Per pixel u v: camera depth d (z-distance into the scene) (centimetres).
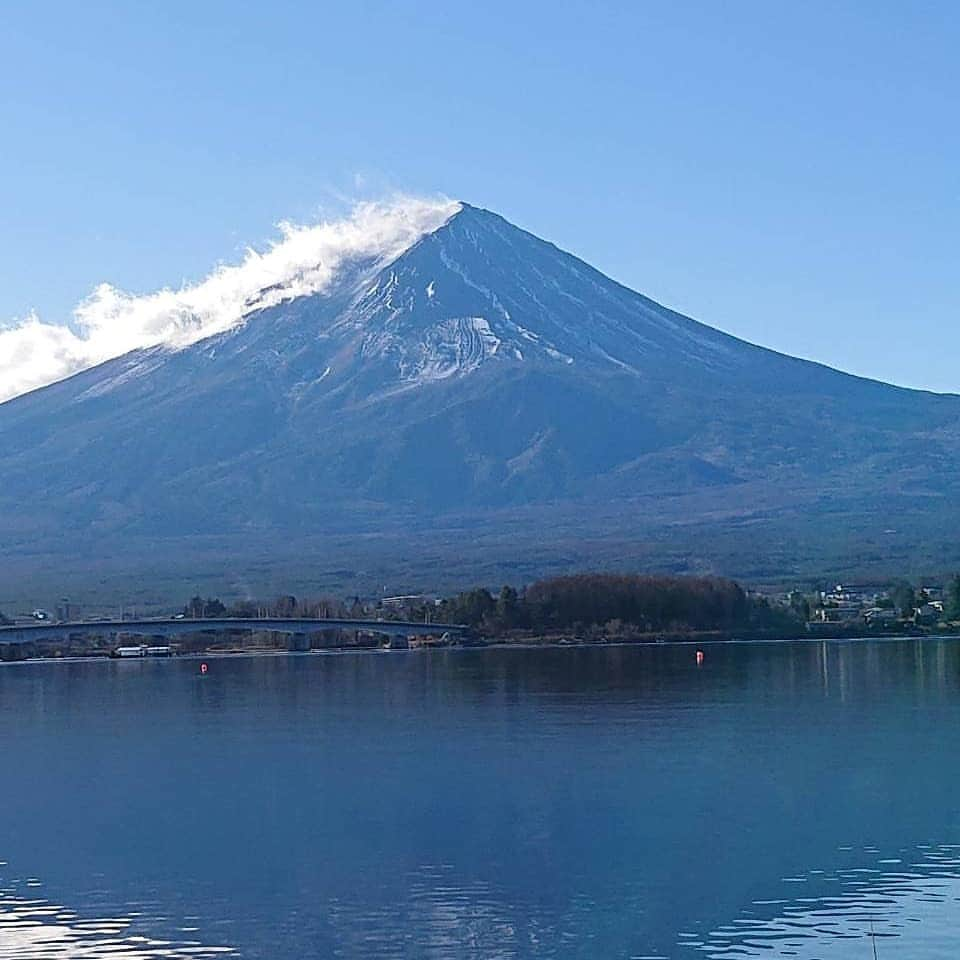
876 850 7581
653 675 17238
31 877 7425
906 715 12850
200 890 7150
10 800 9488
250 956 6241
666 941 6275
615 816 8525
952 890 6856
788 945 6178
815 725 12225
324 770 10362
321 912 6775
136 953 6294
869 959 5984
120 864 7650
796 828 8106
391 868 7469
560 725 12494
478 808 8844
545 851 7738
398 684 16825
